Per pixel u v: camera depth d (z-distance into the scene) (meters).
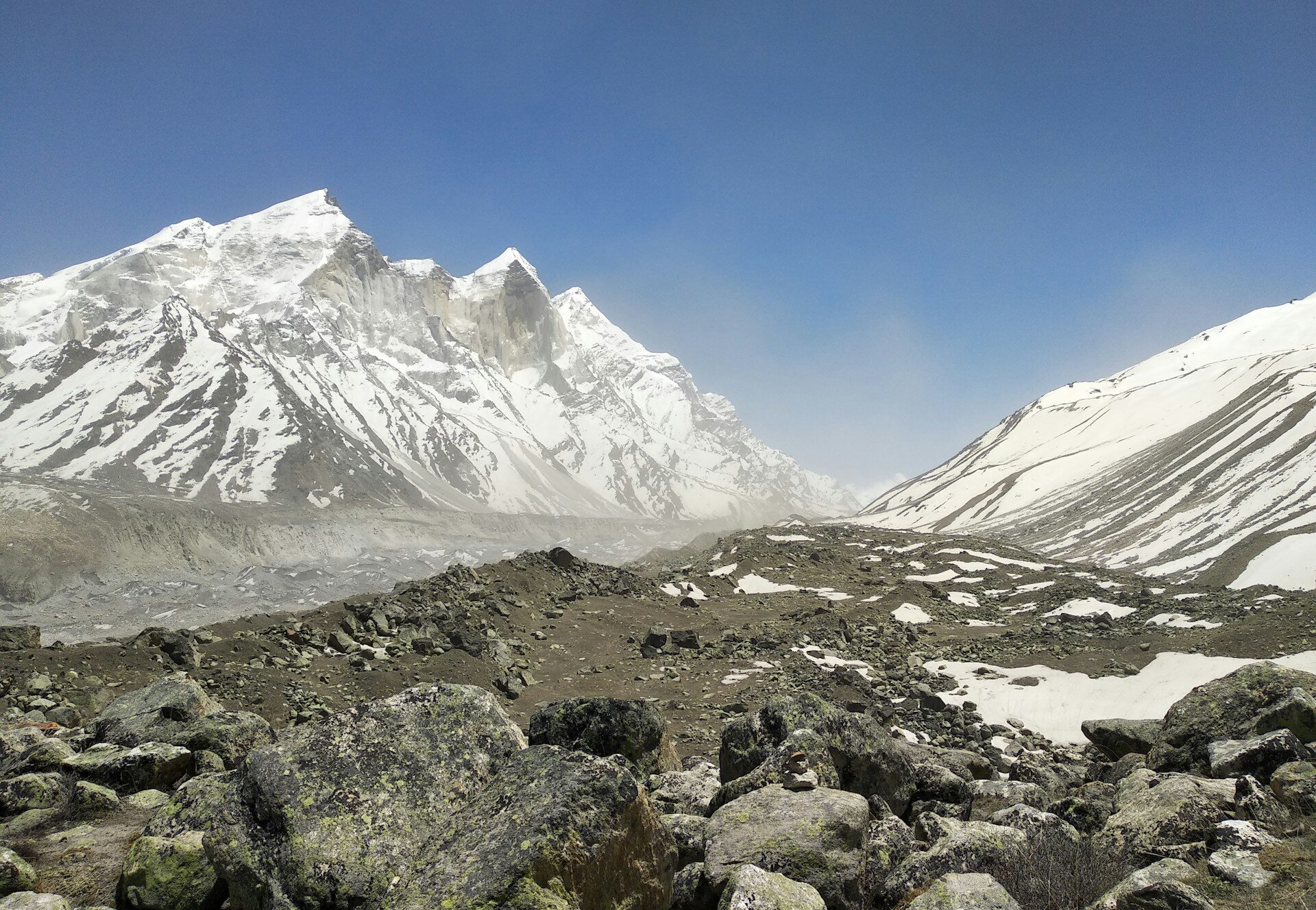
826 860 10.66
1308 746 13.51
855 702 37.56
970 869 10.82
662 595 61.56
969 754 19.23
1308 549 94.62
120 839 12.60
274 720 29.84
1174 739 15.75
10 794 13.85
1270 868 9.69
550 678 40.53
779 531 98.56
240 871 9.38
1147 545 137.12
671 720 35.34
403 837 9.46
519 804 9.14
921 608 64.31
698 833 11.89
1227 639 46.38
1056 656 48.59
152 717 17.58
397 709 10.99
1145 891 9.28
